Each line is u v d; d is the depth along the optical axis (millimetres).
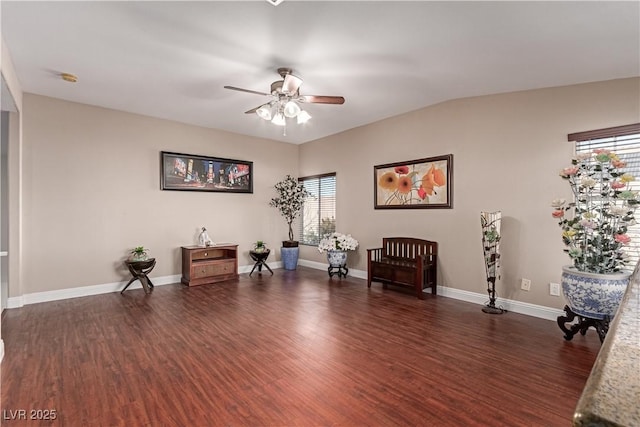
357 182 5746
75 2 2291
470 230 4207
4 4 2301
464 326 3328
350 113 4965
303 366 2488
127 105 4562
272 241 6641
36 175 4160
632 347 578
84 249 4508
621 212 2588
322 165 6469
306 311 3812
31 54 3070
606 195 2709
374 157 5438
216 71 3412
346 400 2059
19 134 3916
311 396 2102
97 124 4602
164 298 4375
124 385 2223
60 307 3957
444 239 4488
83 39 2797
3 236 3938
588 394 452
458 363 2535
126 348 2799
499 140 3926
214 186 5773
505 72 3246
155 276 5145
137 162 4953
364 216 5629
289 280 5492
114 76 3562
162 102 4426
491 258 3779
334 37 2703
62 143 4336
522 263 3730
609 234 2746
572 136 3359
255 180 6379
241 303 4137
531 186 3662
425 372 2400
